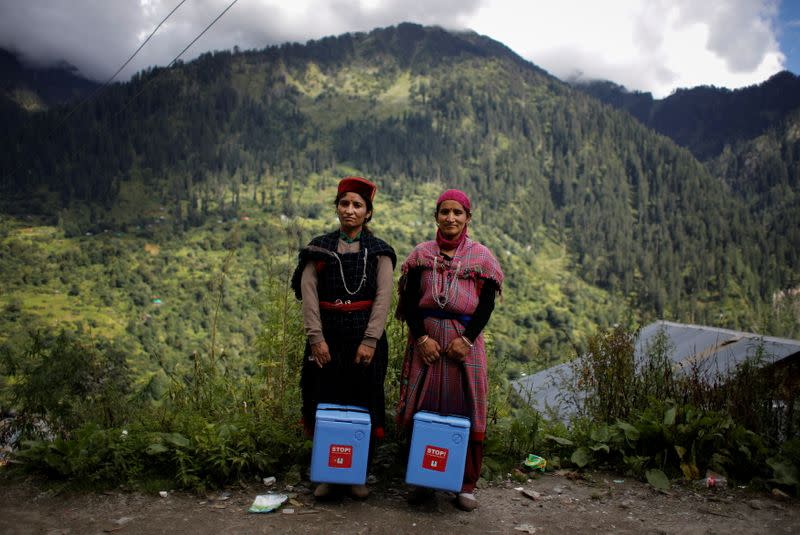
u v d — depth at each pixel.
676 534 2.75
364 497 2.99
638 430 3.65
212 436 3.24
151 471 3.23
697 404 3.93
